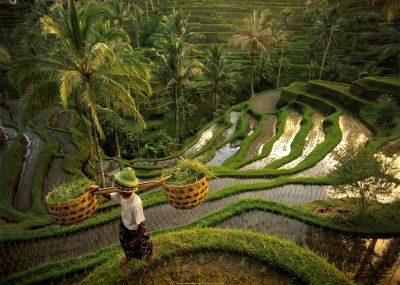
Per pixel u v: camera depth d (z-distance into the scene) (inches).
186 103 1491.1
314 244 390.6
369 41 1879.9
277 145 931.3
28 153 975.0
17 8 2416.3
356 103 1102.4
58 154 954.1
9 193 740.7
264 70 1825.8
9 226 508.4
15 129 1147.9
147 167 985.5
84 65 544.1
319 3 1966.0
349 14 2107.5
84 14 522.6
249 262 234.4
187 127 1483.8
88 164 978.1
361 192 435.8
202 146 1122.7
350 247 385.7
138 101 1409.9
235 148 1018.7
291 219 435.8
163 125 1445.6
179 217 484.4
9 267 377.7
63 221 189.2
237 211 447.5
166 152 1203.9
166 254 233.3
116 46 717.3
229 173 681.0
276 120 1175.0
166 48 1128.2
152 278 217.8
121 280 215.6
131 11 1975.9
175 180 204.8
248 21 1614.2
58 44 573.6
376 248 382.9
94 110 542.0
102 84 542.0
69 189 195.2
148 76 576.7
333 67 1713.8
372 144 761.0
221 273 223.9
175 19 1375.5
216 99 1520.7
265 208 454.0
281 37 1727.4
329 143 832.9
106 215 472.7
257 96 1536.7
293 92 1337.4
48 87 519.8
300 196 548.1
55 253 402.3
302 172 697.6
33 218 596.1
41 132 1111.0
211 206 515.2
